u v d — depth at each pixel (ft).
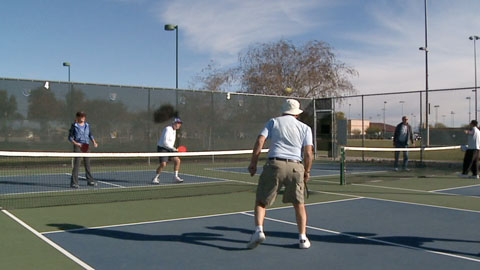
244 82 102.47
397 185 39.96
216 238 20.75
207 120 63.21
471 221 24.47
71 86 54.29
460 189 37.35
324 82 96.73
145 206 29.27
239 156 66.23
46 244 19.66
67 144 54.24
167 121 60.23
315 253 18.34
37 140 52.49
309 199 31.96
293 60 99.09
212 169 55.93
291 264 16.92
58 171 52.11
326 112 72.18
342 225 23.41
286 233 21.67
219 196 33.73
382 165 61.16
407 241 20.20
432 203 30.30
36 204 29.89
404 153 53.57
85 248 19.02
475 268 16.42
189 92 61.87
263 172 18.51
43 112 52.75
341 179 40.09
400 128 52.75
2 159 53.21
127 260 17.38
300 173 18.33
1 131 50.60
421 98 59.11
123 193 35.19
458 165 59.21
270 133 18.67
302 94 97.76
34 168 54.65
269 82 98.63
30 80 52.13
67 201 31.17
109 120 56.39
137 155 34.37
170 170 54.54
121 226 23.25
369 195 33.86
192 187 39.01
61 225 23.43
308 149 18.58
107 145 56.29
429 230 22.33
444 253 18.35
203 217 25.62
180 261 17.26
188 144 61.41
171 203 30.48
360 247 19.24
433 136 59.41
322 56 97.35
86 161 39.34
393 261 17.26
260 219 18.58
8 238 20.68
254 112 67.56
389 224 23.68
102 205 29.55
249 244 18.62
